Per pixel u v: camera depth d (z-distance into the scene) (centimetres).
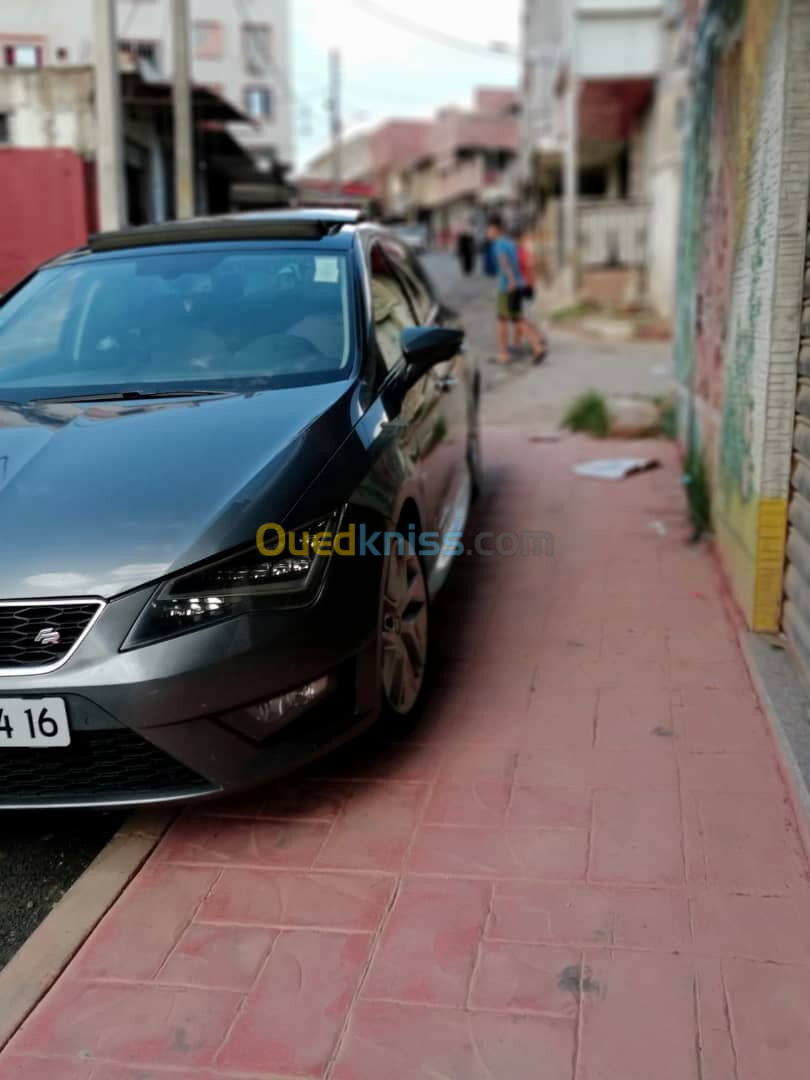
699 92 649
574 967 243
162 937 263
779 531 403
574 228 2112
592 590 498
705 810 305
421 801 318
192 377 367
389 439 351
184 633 266
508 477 745
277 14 4666
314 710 297
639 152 2356
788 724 337
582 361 1411
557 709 374
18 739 265
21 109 1502
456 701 385
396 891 276
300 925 264
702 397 603
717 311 546
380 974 245
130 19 3095
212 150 1936
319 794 324
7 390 370
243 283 407
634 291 2094
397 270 496
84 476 295
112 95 1020
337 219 457
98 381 371
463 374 580
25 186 1234
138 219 1672
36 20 2553
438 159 6212
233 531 276
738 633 426
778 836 291
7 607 263
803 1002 230
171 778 276
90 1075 220
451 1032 226
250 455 302
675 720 361
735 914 259
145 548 270
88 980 248
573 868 281
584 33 2003
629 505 650
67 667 261
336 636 294
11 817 330
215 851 298
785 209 373
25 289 434
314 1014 234
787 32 363
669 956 246
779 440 393
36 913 281
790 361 384
